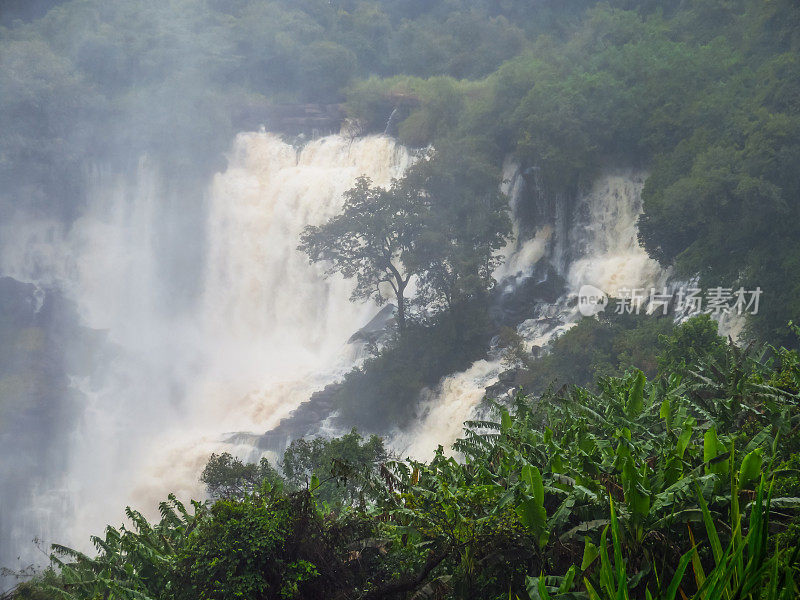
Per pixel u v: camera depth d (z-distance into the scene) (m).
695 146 59.97
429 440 60.94
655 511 13.39
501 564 14.23
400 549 15.54
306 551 15.02
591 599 8.98
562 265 71.06
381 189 66.75
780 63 59.88
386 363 64.69
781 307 48.84
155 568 15.90
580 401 19.47
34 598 19.80
